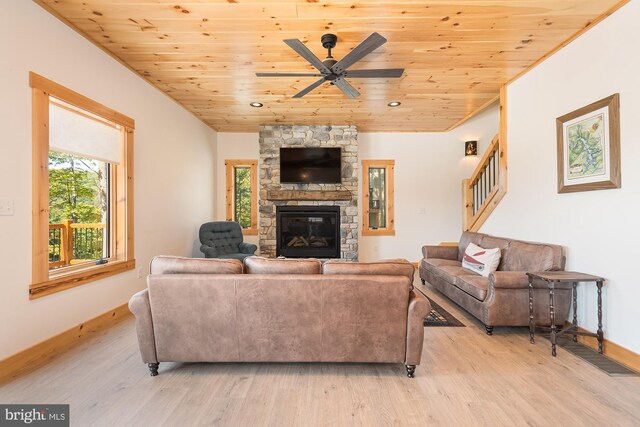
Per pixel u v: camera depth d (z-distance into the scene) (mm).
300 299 2059
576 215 2750
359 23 2521
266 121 5379
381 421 1648
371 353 2078
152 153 3801
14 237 2113
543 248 2908
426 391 1921
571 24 2555
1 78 2031
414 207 6082
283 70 3404
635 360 2201
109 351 2428
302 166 5523
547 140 3107
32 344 2242
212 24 2535
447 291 3670
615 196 2375
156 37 2736
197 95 4148
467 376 2098
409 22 2502
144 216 3637
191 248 4906
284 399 1836
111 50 2975
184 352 2088
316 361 2117
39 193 2264
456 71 3447
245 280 2051
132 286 3391
